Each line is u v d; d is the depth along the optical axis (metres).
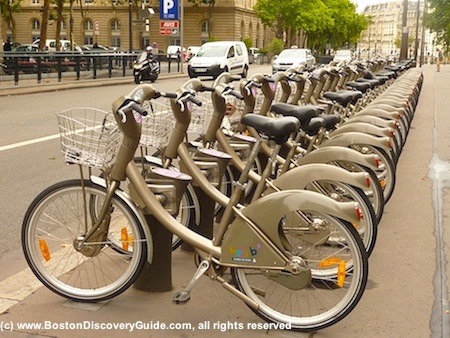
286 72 5.76
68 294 3.78
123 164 3.61
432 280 4.32
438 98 18.94
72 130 3.65
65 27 63.00
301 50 33.72
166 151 4.14
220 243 3.58
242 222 3.47
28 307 3.74
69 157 3.66
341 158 4.66
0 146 9.59
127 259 4.27
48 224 4.68
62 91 20.75
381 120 5.99
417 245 5.06
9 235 5.36
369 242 4.18
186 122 4.07
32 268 3.81
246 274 3.61
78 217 4.58
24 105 15.76
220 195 4.07
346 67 8.02
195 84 4.25
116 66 27.05
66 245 4.55
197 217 4.38
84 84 22.84
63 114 4.10
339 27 77.75
